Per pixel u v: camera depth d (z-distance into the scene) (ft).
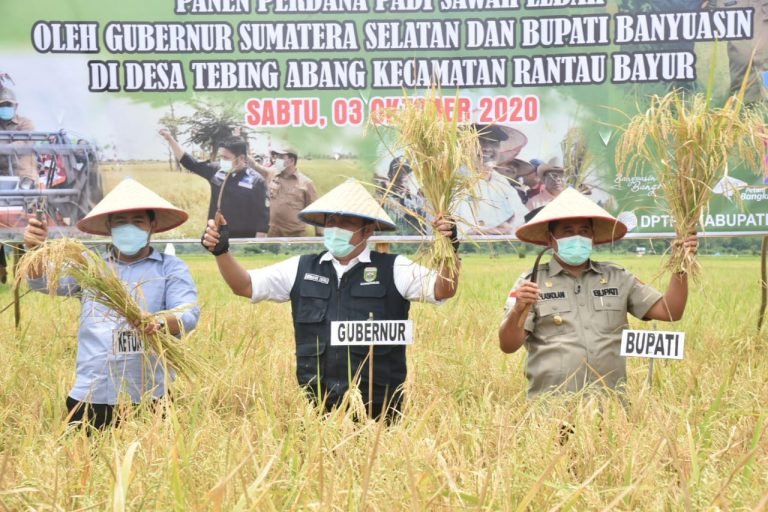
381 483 13.58
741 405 18.86
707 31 32.17
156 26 32.35
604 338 19.90
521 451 15.52
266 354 24.82
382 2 32.30
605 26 32.30
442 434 16.63
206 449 15.23
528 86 32.48
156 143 32.58
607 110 32.42
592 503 13.30
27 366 22.95
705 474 14.34
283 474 14.53
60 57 32.19
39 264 19.15
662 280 33.88
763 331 28.53
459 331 29.25
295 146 32.65
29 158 32.12
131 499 13.47
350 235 19.31
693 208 19.45
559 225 20.12
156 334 18.67
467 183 19.19
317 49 32.48
